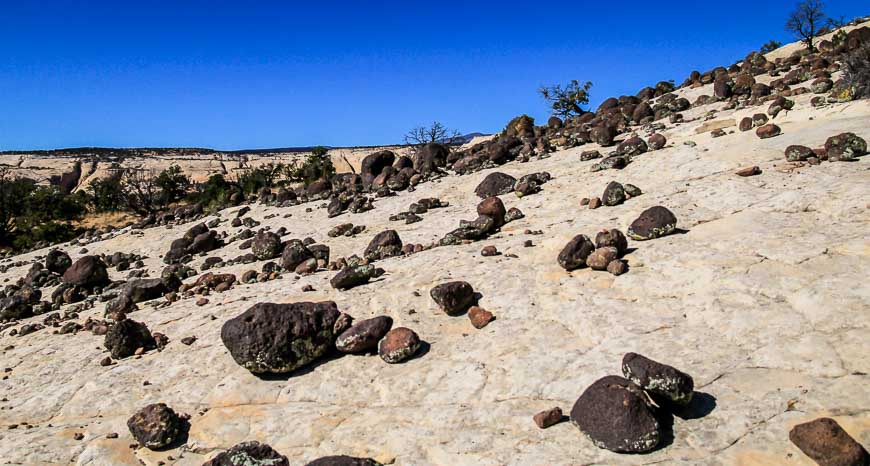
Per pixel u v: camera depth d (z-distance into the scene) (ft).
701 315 30.37
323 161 213.87
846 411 21.62
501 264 43.42
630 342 29.40
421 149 107.14
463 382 29.04
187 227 100.17
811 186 44.29
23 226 156.25
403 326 35.70
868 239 33.37
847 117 62.28
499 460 22.85
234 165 456.86
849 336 25.63
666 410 23.91
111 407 32.58
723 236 39.27
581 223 51.78
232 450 23.98
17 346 46.57
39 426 31.86
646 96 134.41
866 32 108.17
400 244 54.60
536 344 31.17
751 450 20.90
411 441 25.22
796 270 31.86
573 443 23.02
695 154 63.36
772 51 165.78
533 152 92.84
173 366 35.99
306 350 32.71
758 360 25.86
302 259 57.31
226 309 45.01
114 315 49.78
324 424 27.71
